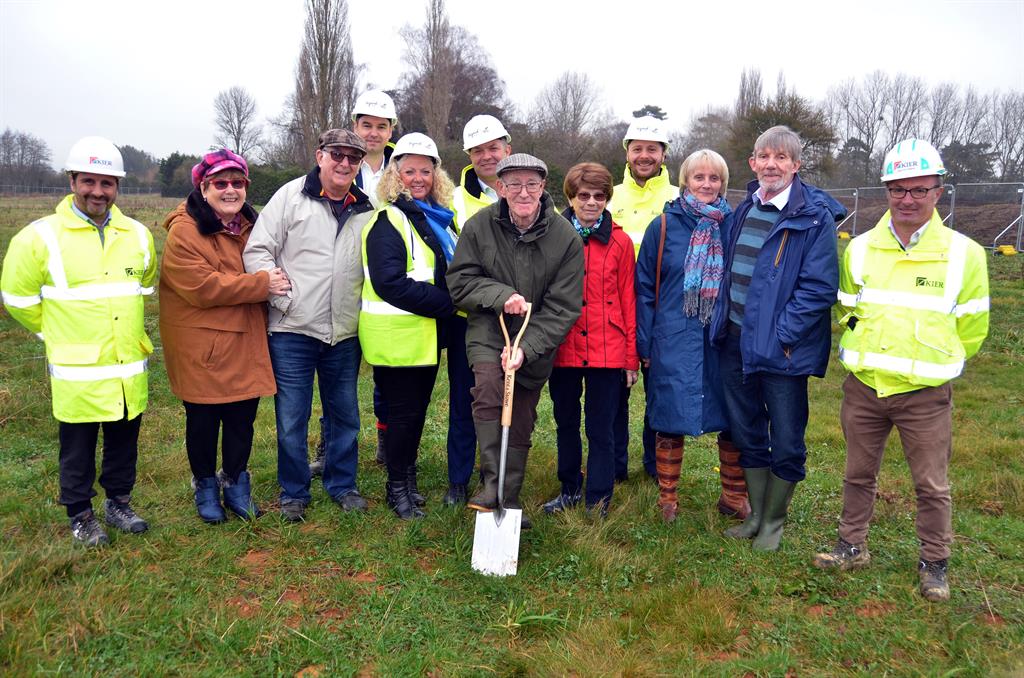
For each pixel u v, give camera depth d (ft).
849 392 13.32
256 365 14.14
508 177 12.81
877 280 12.69
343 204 14.58
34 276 12.79
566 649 10.73
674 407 14.43
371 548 13.69
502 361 13.04
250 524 14.26
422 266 14.21
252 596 12.10
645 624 11.48
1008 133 154.10
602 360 14.32
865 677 10.33
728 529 14.78
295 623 11.39
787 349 13.15
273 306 14.12
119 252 13.39
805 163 118.52
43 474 16.96
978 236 73.97
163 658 10.40
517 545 12.80
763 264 13.34
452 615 11.60
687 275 14.24
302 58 126.62
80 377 12.93
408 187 14.43
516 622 11.27
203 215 13.47
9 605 11.12
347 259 14.48
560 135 133.80
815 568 13.28
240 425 14.44
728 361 14.12
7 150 206.69
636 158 17.06
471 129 15.43
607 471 15.02
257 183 131.34
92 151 12.75
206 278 13.24
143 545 13.39
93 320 13.01
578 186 14.21
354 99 131.13
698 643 11.14
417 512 14.97
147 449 19.06
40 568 12.07
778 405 13.48
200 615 11.37
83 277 12.94
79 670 10.08
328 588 12.26
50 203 122.62
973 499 16.92
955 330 12.32
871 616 11.92
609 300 14.43
